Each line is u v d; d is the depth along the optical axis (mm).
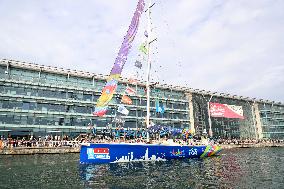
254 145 73188
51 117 50562
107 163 25938
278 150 56969
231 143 69562
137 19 33500
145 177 19844
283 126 94375
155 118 63250
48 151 40781
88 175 20578
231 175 21094
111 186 16828
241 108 81750
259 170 24000
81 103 54438
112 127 56219
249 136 83312
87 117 54438
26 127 47562
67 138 48781
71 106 53500
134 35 32781
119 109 30766
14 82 48156
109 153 25922
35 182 17984
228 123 78625
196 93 74000
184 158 31859
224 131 76562
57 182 17984
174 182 18062
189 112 70438
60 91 52938
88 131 53656
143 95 62438
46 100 50719
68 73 54281
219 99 79438
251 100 87875
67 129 51656
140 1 33875
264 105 91812
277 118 93438
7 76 47938
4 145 39281
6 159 32344
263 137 86250
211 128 73750
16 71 49188
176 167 25250
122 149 26391
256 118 87500
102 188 16281
